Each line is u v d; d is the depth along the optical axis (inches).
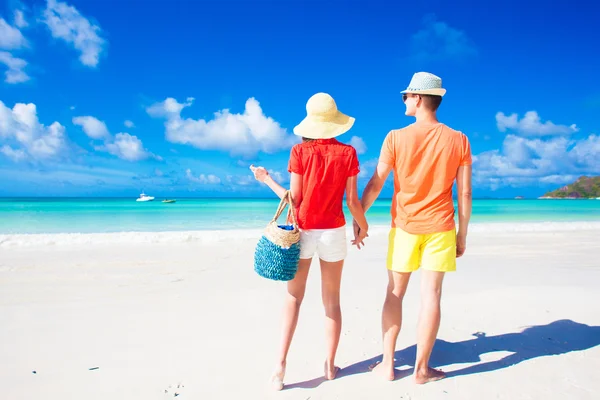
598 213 1113.4
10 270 236.8
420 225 101.5
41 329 139.6
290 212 99.8
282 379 100.1
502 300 171.9
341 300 178.2
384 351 106.6
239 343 128.0
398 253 104.5
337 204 100.9
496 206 1786.4
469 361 115.0
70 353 119.7
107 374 106.4
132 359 115.7
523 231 493.0
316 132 98.8
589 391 97.0
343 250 102.6
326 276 104.0
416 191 101.3
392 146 104.2
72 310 161.3
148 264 260.1
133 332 137.3
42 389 98.3
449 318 150.3
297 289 104.0
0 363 112.7
